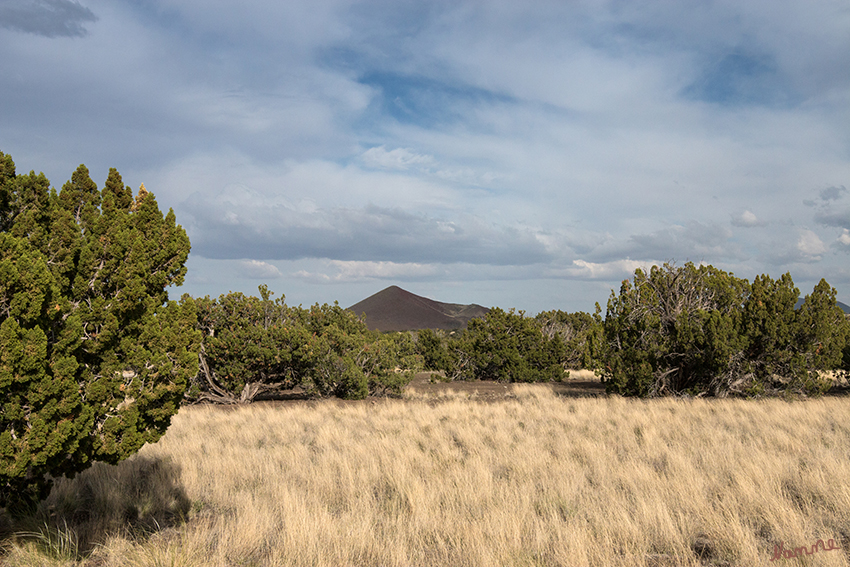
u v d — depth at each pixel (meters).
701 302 17.92
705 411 13.15
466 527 5.05
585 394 19.12
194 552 4.45
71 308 4.36
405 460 7.96
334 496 6.50
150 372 4.77
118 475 6.84
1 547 4.55
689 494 5.97
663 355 17.03
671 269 18.30
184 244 5.59
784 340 15.63
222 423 11.86
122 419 4.63
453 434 10.72
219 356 16.11
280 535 4.99
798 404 13.70
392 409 14.59
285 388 18.69
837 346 15.74
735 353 15.88
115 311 4.71
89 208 5.09
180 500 6.23
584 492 6.36
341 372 17.42
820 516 5.25
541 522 5.19
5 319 3.75
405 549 4.62
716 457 7.80
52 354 4.07
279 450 8.87
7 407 3.72
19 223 4.48
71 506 5.85
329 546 4.70
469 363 25.30
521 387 21.16
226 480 7.08
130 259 4.81
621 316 17.77
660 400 15.53
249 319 17.14
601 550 4.54
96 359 4.69
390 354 19.09
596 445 8.98
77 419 4.20
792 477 6.63
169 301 5.11
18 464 3.79
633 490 6.28
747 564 4.20
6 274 3.59
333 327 18.69
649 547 4.80
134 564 4.23
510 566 4.25
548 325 32.31
